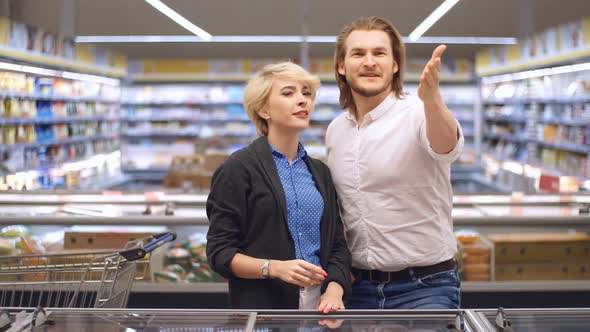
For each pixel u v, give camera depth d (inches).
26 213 171.5
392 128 88.3
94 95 440.8
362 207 90.2
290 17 309.1
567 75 375.2
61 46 360.5
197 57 448.1
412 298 90.0
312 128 458.6
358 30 88.7
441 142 80.0
